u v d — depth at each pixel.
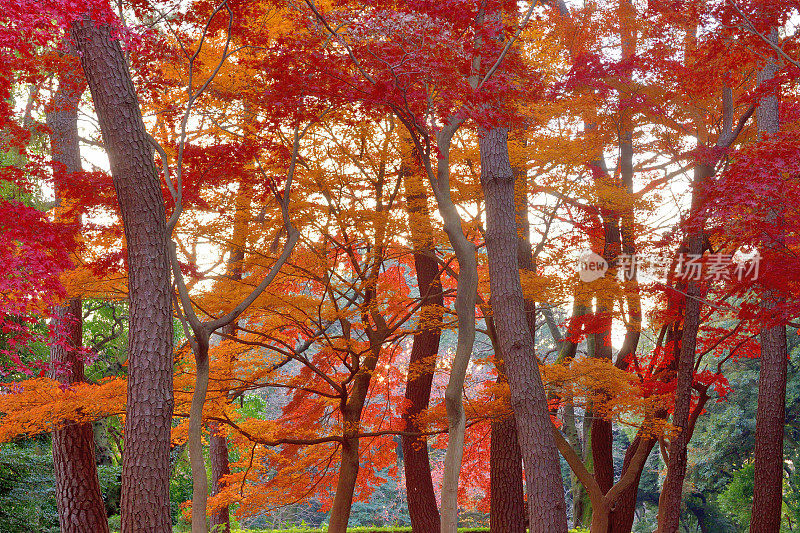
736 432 24.44
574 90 11.75
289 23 10.08
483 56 7.61
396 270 14.37
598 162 14.90
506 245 8.86
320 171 10.00
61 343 9.27
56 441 10.92
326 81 6.98
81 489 10.87
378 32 6.65
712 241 11.61
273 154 9.01
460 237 7.19
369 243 10.17
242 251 10.14
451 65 6.79
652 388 11.88
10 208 7.54
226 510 13.94
